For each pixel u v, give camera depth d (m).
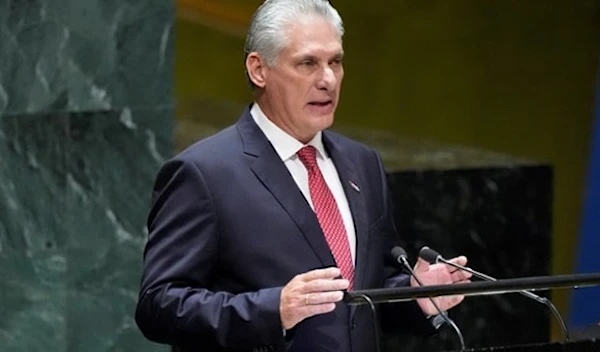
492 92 12.55
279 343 6.85
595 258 12.88
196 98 11.99
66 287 12.18
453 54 12.44
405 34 12.32
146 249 7.39
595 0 12.64
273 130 7.44
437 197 12.56
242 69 11.99
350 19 12.19
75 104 11.97
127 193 12.09
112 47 11.94
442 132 12.51
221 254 7.16
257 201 7.19
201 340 6.89
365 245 7.41
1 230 12.07
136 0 11.90
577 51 12.65
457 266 7.12
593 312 12.68
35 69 11.90
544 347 6.41
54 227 12.09
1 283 12.12
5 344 12.17
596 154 12.75
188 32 11.92
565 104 12.69
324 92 7.17
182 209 7.19
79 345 12.27
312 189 7.44
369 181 7.83
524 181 12.71
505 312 12.68
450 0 12.37
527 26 12.55
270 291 6.73
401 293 6.43
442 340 12.59
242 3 11.87
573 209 12.82
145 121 12.02
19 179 12.00
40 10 11.83
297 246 7.15
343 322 7.20
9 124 11.91
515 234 12.75
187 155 7.35
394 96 12.38
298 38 7.14
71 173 12.04
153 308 7.04
